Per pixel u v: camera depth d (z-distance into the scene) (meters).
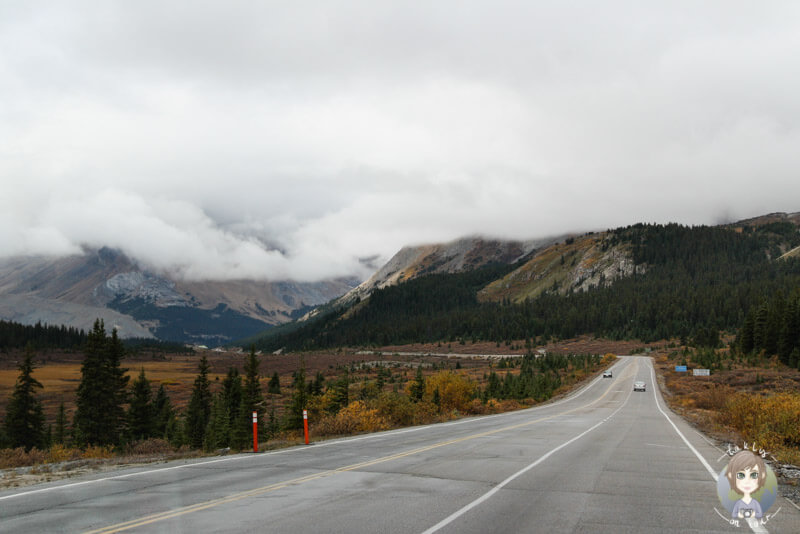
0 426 58.12
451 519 6.93
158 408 76.94
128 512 7.52
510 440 17.56
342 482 9.73
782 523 6.82
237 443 44.44
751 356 97.81
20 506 8.16
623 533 6.28
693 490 9.02
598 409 41.25
